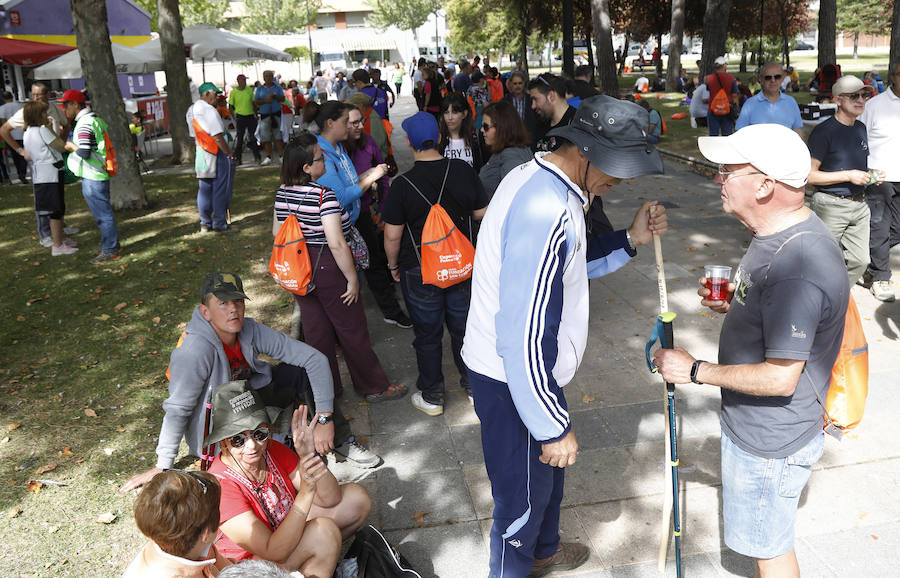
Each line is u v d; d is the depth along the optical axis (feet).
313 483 9.59
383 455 14.47
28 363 19.30
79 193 42.19
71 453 14.74
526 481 9.39
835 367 8.46
